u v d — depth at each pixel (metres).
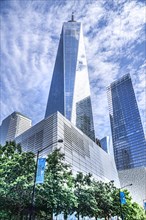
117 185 113.38
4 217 30.12
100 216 49.97
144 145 191.25
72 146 74.19
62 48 182.38
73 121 139.75
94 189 45.34
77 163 71.56
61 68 169.75
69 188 34.16
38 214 36.41
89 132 148.50
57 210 33.41
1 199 28.33
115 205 50.47
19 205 30.19
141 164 183.12
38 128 80.19
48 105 162.12
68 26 198.62
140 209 74.00
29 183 28.33
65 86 154.38
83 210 39.53
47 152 65.00
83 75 170.38
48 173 32.78
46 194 29.27
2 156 33.66
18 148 35.97
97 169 89.12
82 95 160.12
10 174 29.42
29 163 30.86
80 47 183.62
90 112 159.00
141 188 148.88
